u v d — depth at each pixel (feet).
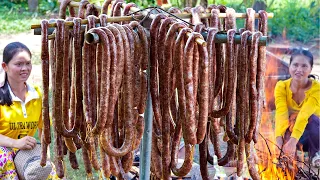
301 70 14.84
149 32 8.17
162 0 10.85
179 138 8.23
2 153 11.64
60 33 7.95
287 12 31.22
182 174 7.95
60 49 8.00
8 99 11.82
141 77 8.10
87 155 9.33
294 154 14.80
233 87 8.21
